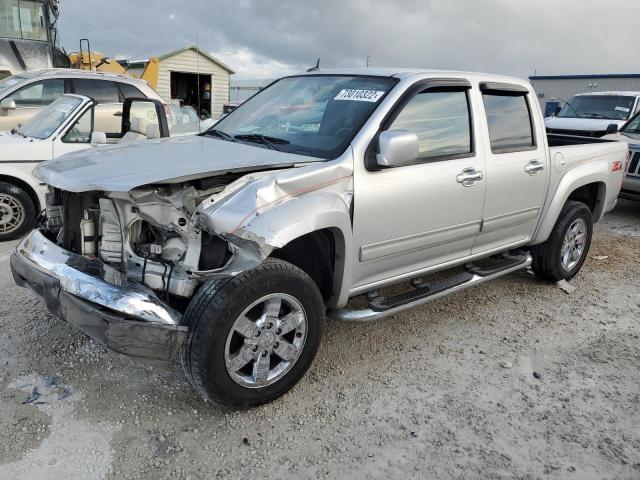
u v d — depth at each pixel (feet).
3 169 19.77
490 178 13.89
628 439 10.25
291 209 9.75
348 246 11.03
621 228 26.45
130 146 12.25
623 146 19.30
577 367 12.75
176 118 26.68
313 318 10.71
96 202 10.04
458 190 13.08
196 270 9.38
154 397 10.77
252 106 14.76
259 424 10.18
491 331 14.38
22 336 12.67
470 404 11.11
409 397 11.24
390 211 11.73
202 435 9.80
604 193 18.37
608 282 18.51
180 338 9.21
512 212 14.93
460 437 10.10
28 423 9.78
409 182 11.97
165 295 9.75
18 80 26.99
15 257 10.69
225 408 10.57
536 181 15.38
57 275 9.52
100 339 9.14
